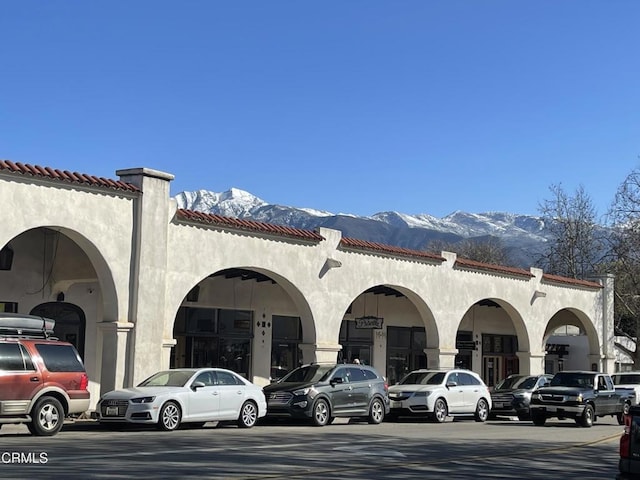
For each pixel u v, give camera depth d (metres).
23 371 16.48
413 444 17.83
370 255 28.67
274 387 22.83
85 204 20.56
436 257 31.22
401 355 35.34
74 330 24.27
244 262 24.33
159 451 14.55
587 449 18.28
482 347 40.25
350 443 17.48
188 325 27.55
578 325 42.62
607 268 54.72
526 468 14.38
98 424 19.75
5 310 22.73
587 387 27.09
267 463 13.47
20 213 19.16
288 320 31.17
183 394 19.36
